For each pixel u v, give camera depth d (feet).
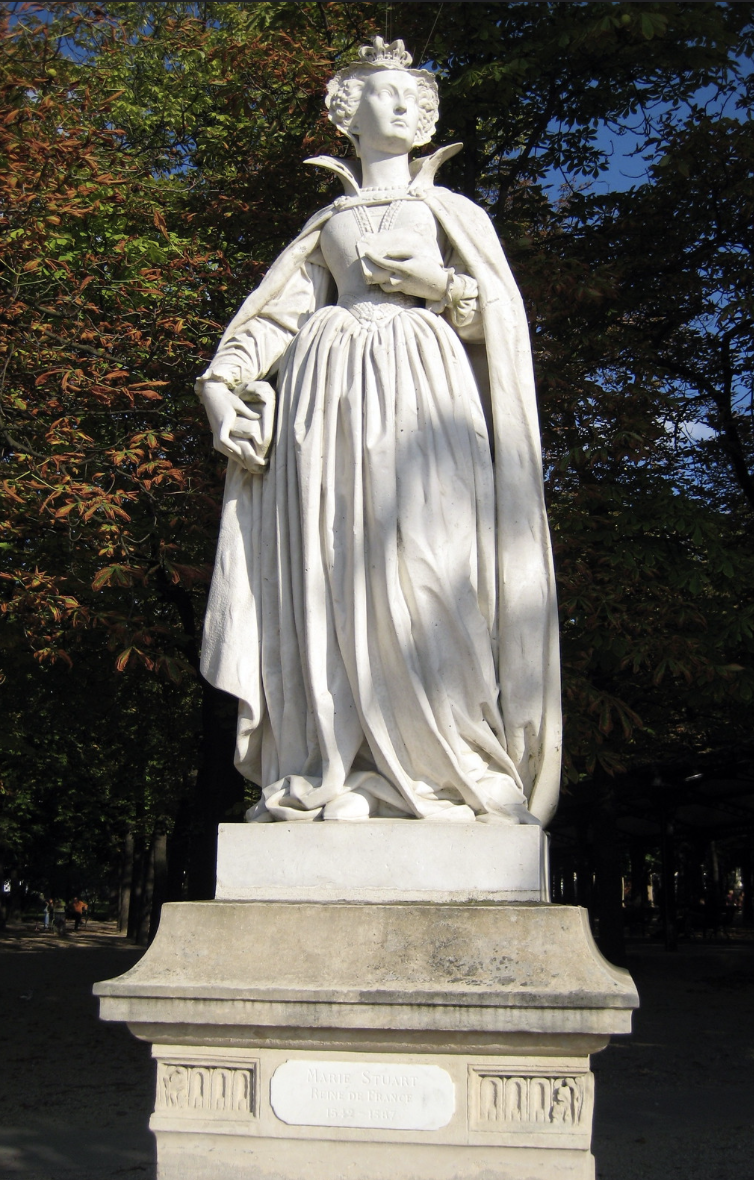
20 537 34.47
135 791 64.28
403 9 37.73
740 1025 49.06
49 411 32.35
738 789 76.84
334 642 13.78
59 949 93.35
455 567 13.78
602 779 52.21
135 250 37.32
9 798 77.77
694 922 107.45
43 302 34.27
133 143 43.65
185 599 40.32
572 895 140.26
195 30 43.27
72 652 39.60
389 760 13.24
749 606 34.30
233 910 11.96
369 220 15.55
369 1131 11.14
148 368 34.63
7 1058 41.34
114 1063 40.52
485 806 13.20
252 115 42.11
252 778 14.75
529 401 14.66
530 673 13.92
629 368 38.88
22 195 31.35
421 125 16.72
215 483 34.99
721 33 36.63
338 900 12.39
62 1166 27.12
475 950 11.45
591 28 35.01
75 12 33.35
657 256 39.88
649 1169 27.14
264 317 15.92
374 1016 11.05
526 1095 11.06
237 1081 11.48
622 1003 10.77
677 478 41.09
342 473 14.07
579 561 32.32
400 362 14.29
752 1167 27.30
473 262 15.08
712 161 37.91
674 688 37.42
